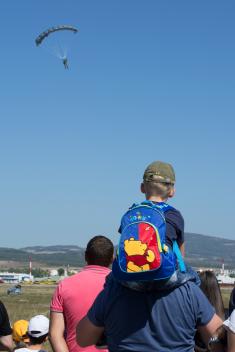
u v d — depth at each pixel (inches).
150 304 160.4
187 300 161.5
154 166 178.5
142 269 151.8
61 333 217.8
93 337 171.0
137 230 155.2
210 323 165.0
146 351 160.2
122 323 162.4
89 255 224.8
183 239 170.7
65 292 218.5
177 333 160.4
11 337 265.7
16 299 2491.4
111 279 167.0
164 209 169.2
